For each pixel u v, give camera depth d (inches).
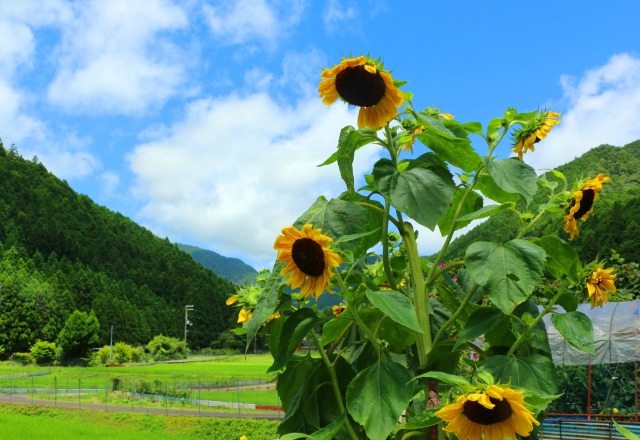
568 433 273.7
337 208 82.7
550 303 82.0
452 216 96.8
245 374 2187.5
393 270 107.8
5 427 858.1
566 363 300.0
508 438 61.2
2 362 2992.1
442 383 82.8
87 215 4992.6
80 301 3718.0
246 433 953.5
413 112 81.8
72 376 2161.7
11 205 4507.9
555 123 86.4
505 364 77.1
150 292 4360.2
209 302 4392.2
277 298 78.2
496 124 89.1
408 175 80.0
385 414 71.6
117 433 866.8
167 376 2103.8
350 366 89.9
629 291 386.3
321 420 88.1
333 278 84.8
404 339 90.7
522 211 91.7
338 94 79.0
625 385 348.2
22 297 3267.7
